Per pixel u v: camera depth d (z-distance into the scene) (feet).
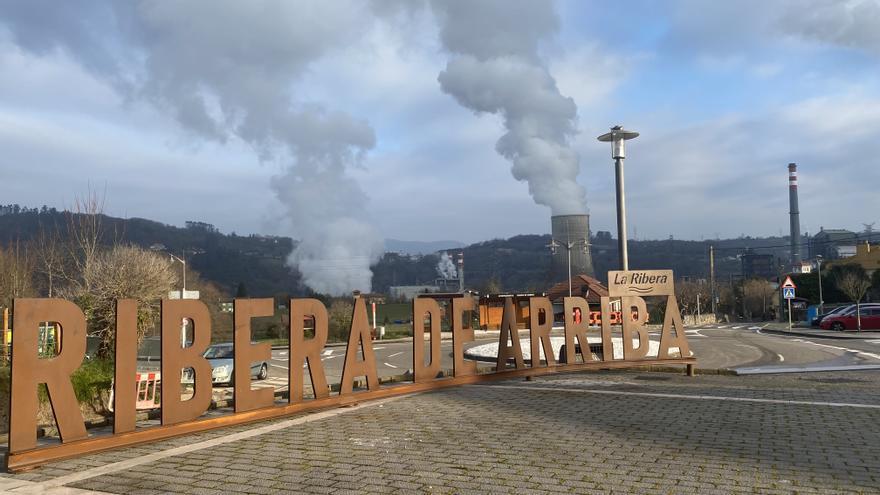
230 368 61.00
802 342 96.02
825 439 25.88
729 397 37.40
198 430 28.35
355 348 36.68
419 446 25.31
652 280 51.34
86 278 71.41
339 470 21.77
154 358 86.02
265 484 20.24
